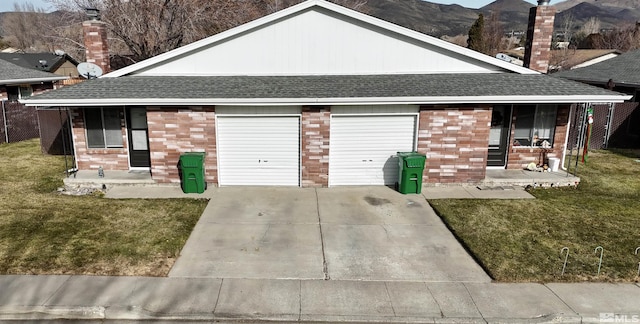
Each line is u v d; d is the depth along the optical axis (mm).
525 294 6223
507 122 11688
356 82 11242
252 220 8859
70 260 6953
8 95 21703
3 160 13867
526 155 11969
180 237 7922
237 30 11523
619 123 16266
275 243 7809
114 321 5613
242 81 11406
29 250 7250
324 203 9891
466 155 10961
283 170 11078
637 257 7344
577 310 5840
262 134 10789
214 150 10758
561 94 10336
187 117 10508
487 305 5957
